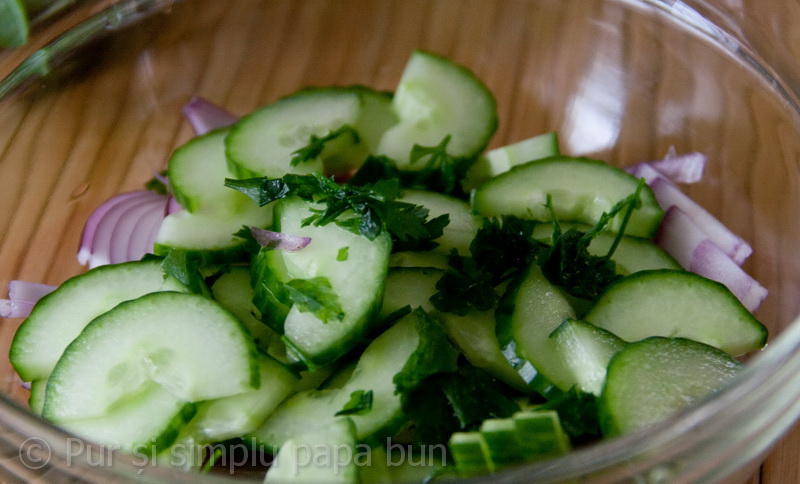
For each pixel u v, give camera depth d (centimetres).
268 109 30
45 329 26
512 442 22
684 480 22
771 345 23
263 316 25
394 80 35
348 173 31
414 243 26
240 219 28
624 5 33
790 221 28
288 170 28
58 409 24
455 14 35
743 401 22
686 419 21
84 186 31
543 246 26
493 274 26
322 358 24
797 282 28
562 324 24
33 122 31
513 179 28
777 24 30
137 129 33
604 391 23
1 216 29
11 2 31
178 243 28
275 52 35
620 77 33
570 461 21
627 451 21
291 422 24
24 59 31
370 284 24
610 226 28
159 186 31
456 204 28
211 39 34
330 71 35
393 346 24
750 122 30
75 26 32
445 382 24
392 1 36
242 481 21
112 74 33
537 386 24
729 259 29
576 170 28
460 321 25
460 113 30
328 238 25
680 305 25
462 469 23
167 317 24
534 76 35
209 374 24
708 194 31
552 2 34
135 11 33
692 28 32
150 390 24
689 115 32
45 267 30
